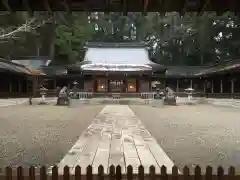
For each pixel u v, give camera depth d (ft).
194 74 165.17
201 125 52.11
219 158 27.96
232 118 65.05
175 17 186.29
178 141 36.52
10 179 16.14
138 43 182.39
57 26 179.63
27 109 93.15
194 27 180.45
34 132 42.91
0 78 126.00
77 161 25.63
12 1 22.43
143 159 26.58
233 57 189.16
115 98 144.77
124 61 172.76
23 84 156.25
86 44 183.52
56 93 157.79
